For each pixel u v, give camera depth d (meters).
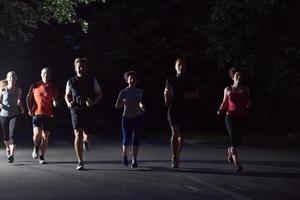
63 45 46.16
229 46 25.30
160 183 10.32
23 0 20.50
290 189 9.76
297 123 28.33
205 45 32.62
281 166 13.09
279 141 22.62
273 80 25.28
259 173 11.77
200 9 31.91
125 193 9.27
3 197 8.90
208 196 9.04
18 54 35.41
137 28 33.66
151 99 38.12
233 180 10.73
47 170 12.12
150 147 19.28
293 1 24.95
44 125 13.27
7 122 13.48
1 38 32.34
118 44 34.31
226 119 11.96
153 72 34.25
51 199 8.73
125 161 12.62
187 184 10.22
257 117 31.42
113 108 42.47
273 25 25.31
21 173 11.65
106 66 35.00
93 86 11.90
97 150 17.89
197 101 35.88
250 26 24.66
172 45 32.88
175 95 12.06
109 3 35.94
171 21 33.25
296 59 25.02
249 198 8.89
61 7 20.02
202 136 26.48
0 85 13.48
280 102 30.16
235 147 11.91
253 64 25.28
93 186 9.98
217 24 25.22
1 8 19.42
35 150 13.59
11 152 13.41
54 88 13.36
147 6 33.91
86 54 37.12
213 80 34.31
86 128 11.99
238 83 11.91
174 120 12.12
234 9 24.80
